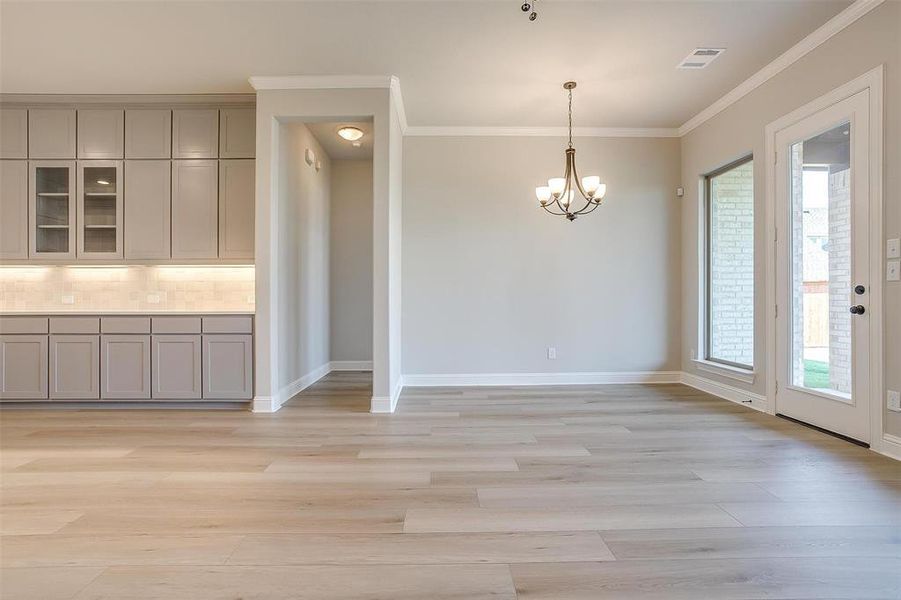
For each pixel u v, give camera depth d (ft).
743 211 14.23
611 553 5.74
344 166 21.04
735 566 5.45
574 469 8.61
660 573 5.32
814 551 5.77
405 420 12.14
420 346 16.93
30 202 14.16
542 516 6.73
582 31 10.70
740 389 13.97
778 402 12.35
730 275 14.90
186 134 14.21
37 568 5.43
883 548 5.84
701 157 15.79
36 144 14.16
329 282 20.76
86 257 14.20
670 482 7.98
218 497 7.41
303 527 6.42
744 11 9.95
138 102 14.19
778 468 8.60
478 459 9.16
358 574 5.31
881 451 9.37
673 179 17.19
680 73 12.76
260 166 13.12
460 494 7.50
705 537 6.12
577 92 13.93
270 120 13.10
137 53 11.70
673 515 6.76
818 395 11.00
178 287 15.21
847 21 10.00
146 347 13.30
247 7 9.86
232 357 13.29
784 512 6.84
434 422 11.94
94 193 14.28
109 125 14.19
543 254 17.04
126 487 7.80
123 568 5.43
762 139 12.80
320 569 5.41
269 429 11.34
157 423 11.93
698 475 8.29
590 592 4.97
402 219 16.93
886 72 9.23
